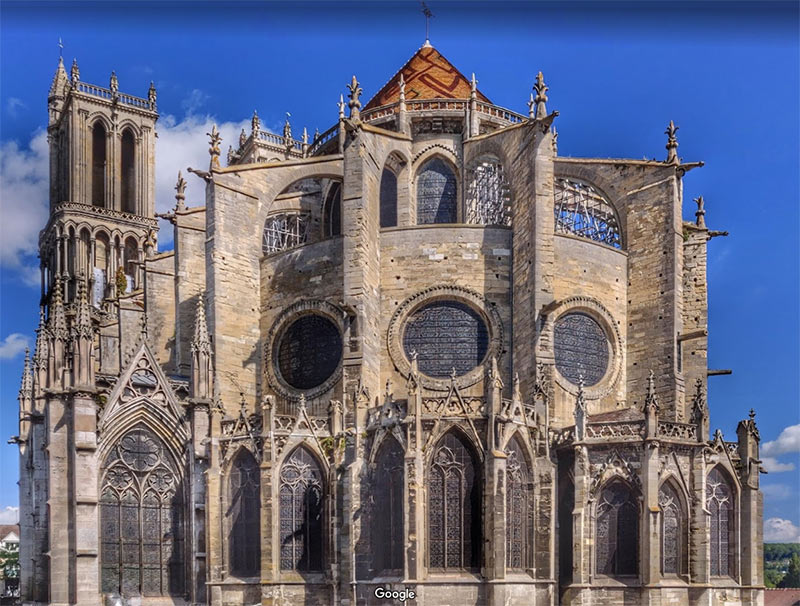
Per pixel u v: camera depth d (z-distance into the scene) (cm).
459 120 7338
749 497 5512
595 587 5078
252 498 5219
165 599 5203
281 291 6081
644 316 6169
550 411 5453
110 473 5162
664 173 6197
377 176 6062
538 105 5853
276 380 6006
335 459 5172
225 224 6025
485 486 4838
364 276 5606
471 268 5875
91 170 11288
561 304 5806
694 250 6738
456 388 4981
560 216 7419
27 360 6066
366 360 5541
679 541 5191
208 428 5341
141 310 7219
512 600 4794
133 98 11769
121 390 5222
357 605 4944
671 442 5191
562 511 5281
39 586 5362
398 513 4953
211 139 6116
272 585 5031
